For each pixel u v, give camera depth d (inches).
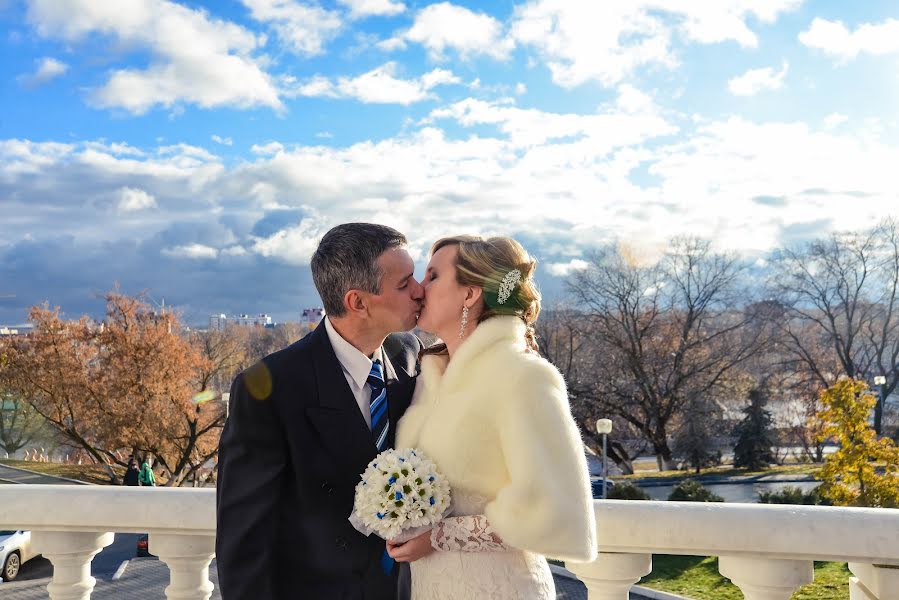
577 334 1664.6
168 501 89.8
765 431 1635.1
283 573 74.6
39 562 454.6
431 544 72.6
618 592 88.1
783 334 1689.2
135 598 431.5
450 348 79.4
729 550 83.4
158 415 1323.8
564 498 65.4
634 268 1619.1
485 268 75.5
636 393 1610.5
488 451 72.2
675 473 1603.1
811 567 84.0
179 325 1395.2
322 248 76.8
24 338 1337.4
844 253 1694.1
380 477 71.6
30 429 1651.1
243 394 73.2
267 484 72.9
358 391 79.1
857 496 755.4
